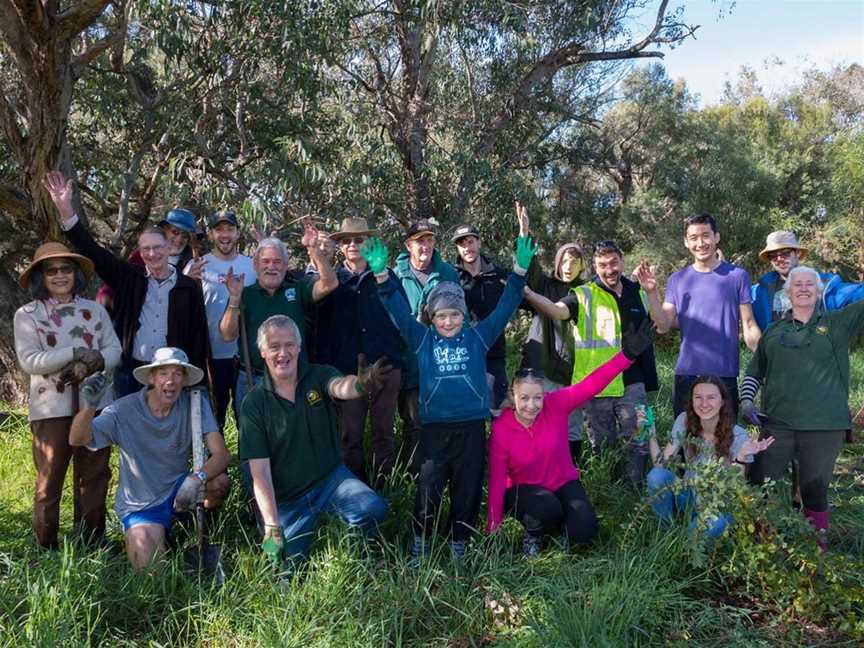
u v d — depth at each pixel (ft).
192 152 33.30
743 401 16.48
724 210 69.97
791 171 74.38
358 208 34.09
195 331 16.92
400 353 17.97
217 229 18.37
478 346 14.94
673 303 18.45
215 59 29.91
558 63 47.98
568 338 19.07
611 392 18.71
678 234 71.61
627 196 80.89
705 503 13.92
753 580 14.07
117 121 35.09
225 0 28.63
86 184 38.04
